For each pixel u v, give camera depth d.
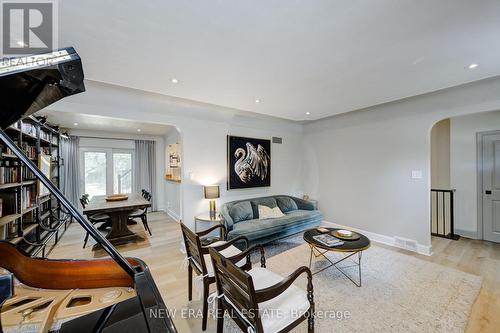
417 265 2.80
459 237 3.92
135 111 3.10
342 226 4.45
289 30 1.51
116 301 1.16
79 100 2.70
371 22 1.42
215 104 3.36
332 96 2.90
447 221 4.23
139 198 4.46
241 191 4.30
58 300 1.17
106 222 4.56
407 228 3.48
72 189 5.26
